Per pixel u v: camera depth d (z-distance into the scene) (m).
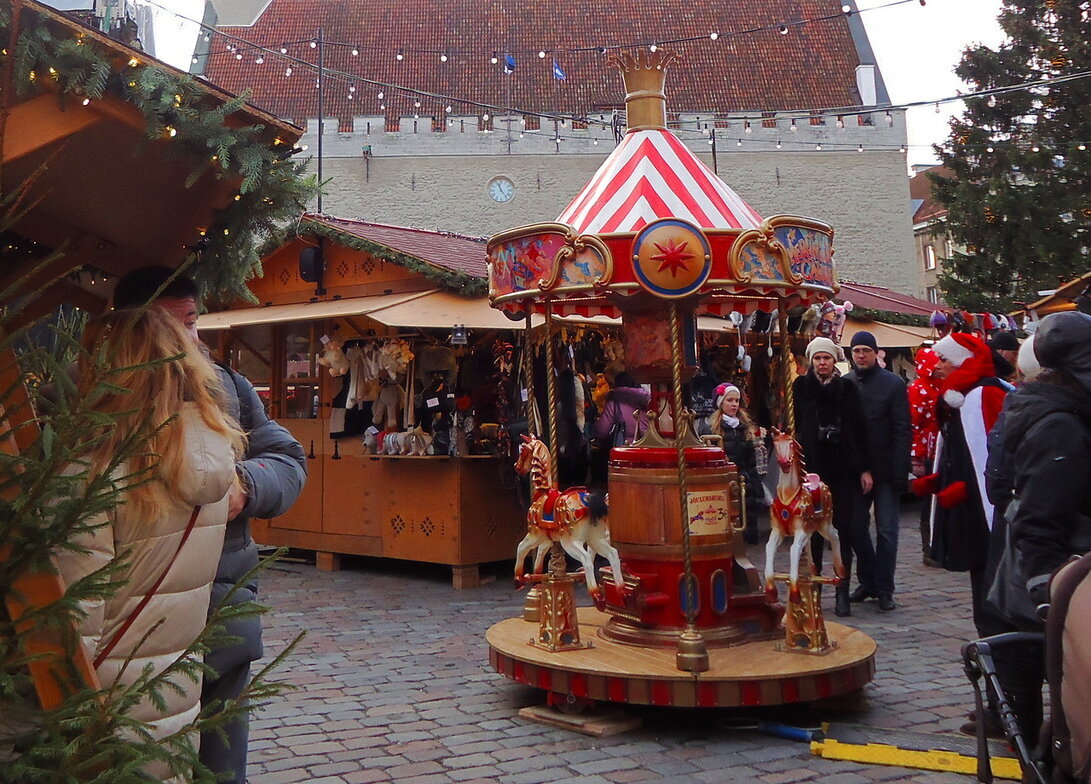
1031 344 4.09
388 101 35.66
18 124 2.59
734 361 12.21
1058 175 25.05
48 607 2.02
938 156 27.38
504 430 8.80
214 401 2.62
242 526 3.17
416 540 9.24
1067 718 2.28
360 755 4.61
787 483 5.43
